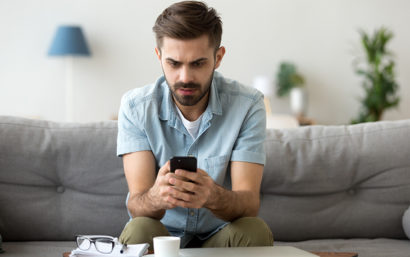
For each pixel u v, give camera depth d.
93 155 1.84
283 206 1.90
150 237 1.29
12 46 4.82
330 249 1.74
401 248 1.74
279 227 1.88
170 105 1.56
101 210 1.84
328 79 5.19
